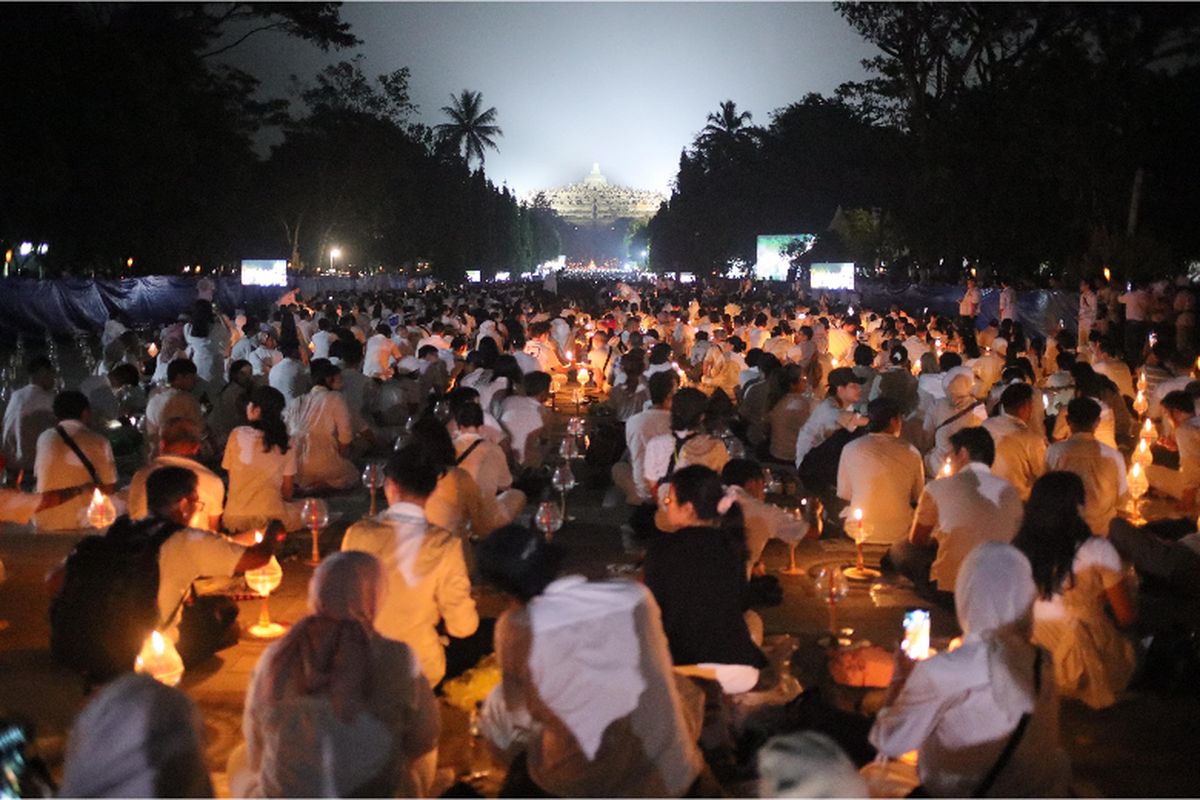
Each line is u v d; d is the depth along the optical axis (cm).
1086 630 582
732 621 501
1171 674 613
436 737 423
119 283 3120
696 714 464
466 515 735
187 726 312
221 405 1267
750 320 2448
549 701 394
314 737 361
